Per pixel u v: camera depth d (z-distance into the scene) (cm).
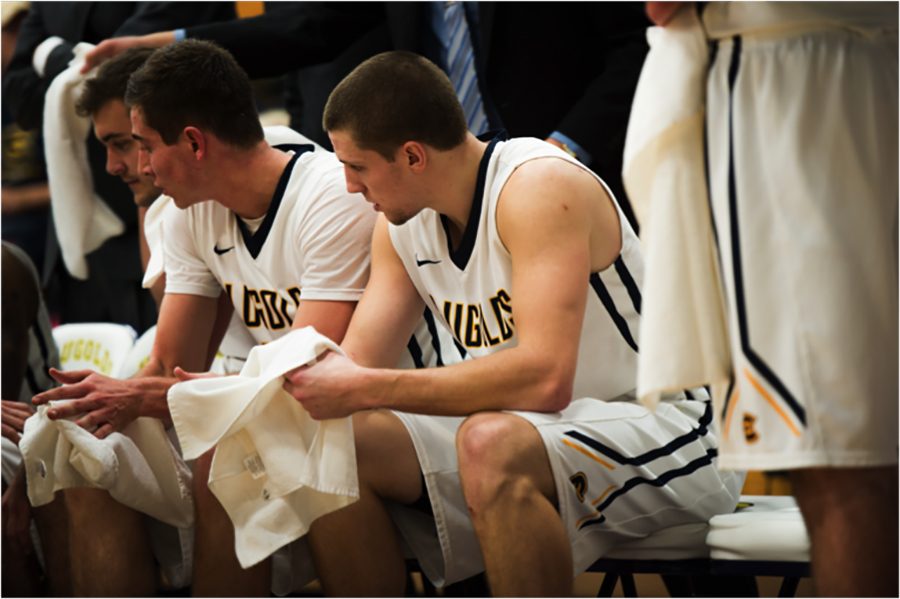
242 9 777
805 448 308
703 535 420
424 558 425
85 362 620
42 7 752
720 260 325
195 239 503
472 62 596
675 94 330
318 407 391
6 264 556
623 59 574
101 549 442
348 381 390
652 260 330
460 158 409
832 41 321
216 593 417
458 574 414
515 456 372
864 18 322
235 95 465
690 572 420
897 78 327
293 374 395
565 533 378
